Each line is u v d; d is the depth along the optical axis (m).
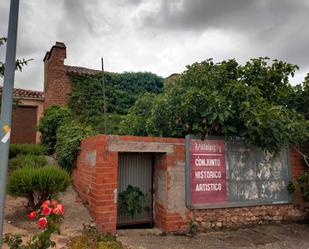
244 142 6.49
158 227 5.96
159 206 6.00
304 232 5.96
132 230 5.66
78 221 5.33
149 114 8.30
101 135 5.30
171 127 6.85
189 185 5.82
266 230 6.02
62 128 9.55
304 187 6.72
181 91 6.90
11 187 5.24
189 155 5.92
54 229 3.43
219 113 5.83
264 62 6.99
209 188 5.99
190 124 6.45
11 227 4.86
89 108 14.02
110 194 5.24
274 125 5.62
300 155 7.24
